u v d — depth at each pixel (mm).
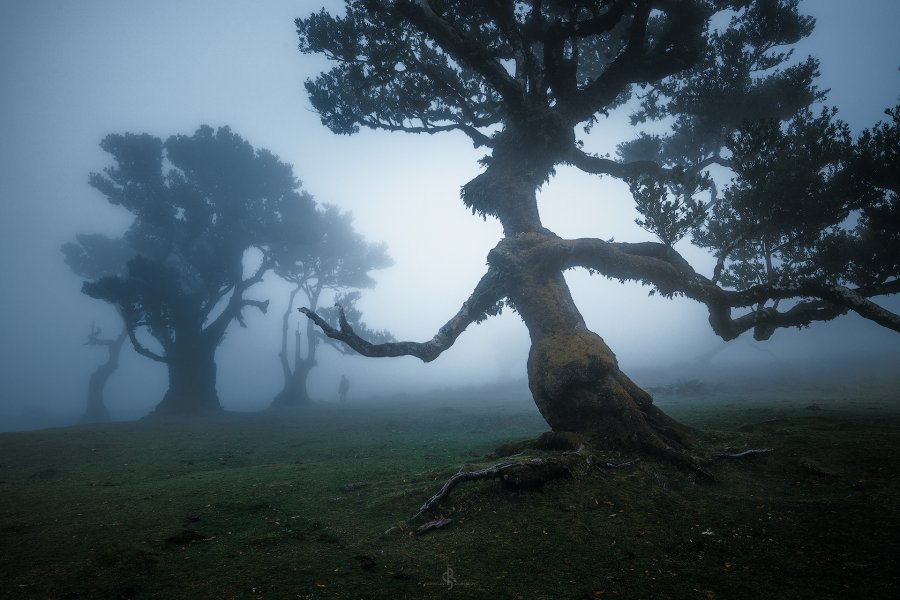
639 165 16672
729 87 18453
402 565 5035
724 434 9797
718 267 12484
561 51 13953
